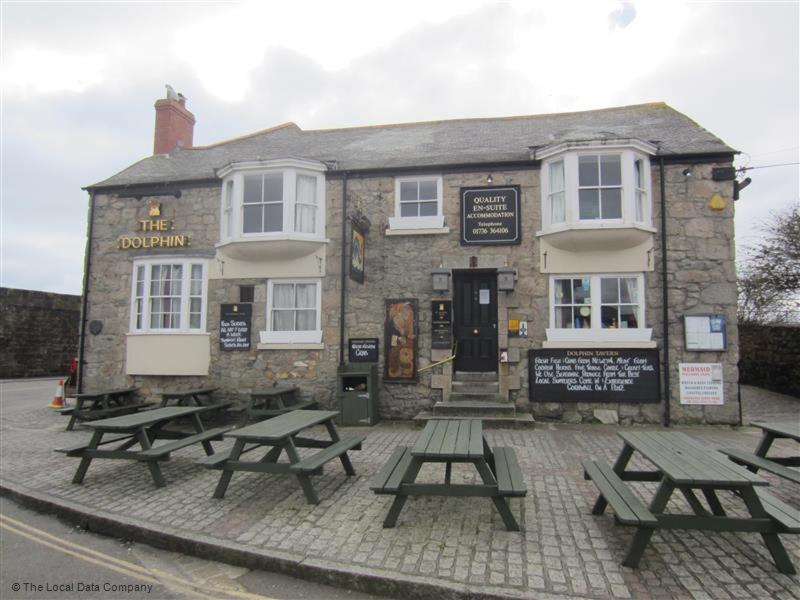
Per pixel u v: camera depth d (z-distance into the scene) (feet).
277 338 30.91
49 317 68.85
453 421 17.47
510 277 28.22
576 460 20.01
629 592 10.24
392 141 35.88
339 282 30.91
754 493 11.10
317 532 13.32
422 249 30.25
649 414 27.30
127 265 34.19
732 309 27.07
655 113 34.83
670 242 27.91
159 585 11.50
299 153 35.01
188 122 43.62
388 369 29.60
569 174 27.71
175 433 21.53
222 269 32.27
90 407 31.96
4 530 14.89
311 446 19.35
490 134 35.01
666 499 11.40
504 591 10.28
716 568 11.20
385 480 13.66
